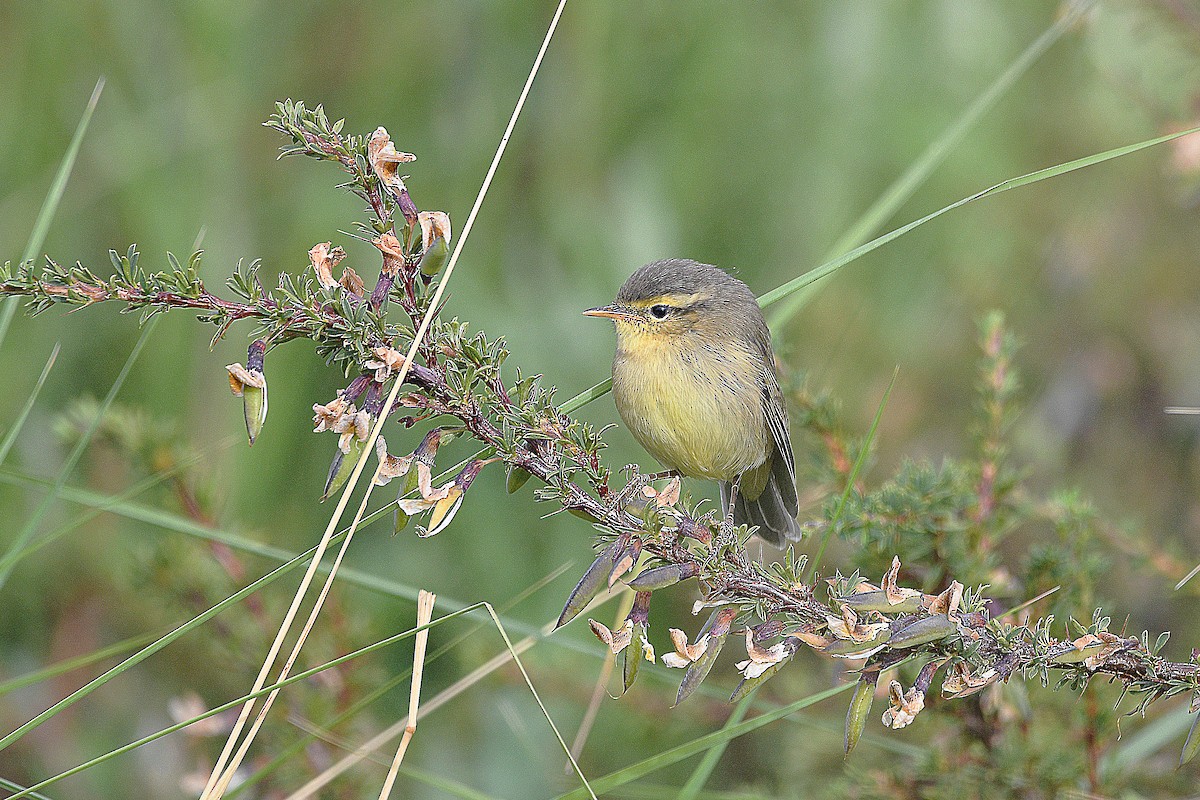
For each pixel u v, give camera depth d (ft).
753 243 39.96
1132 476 40.88
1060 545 26.53
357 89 39.34
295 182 38.50
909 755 27.17
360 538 36.04
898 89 40.34
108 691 35.50
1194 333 41.96
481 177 39.06
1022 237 41.96
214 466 34.14
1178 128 32.32
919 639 16.81
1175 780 25.79
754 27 40.70
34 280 15.92
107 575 35.22
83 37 38.47
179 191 37.37
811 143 40.24
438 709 34.50
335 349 17.33
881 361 40.68
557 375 37.91
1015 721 25.35
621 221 39.24
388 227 17.26
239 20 38.65
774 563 17.98
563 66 39.86
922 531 24.85
